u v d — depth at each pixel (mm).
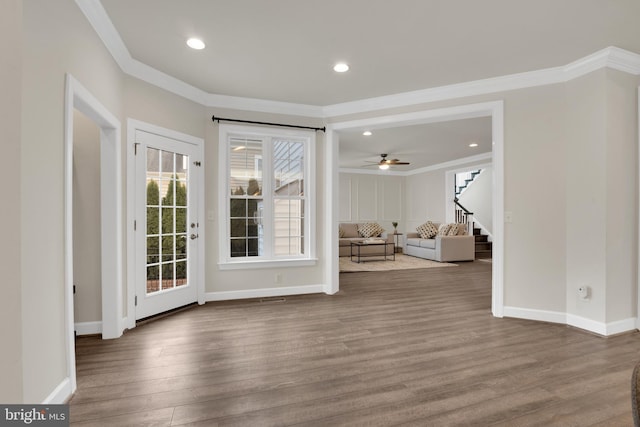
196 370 2258
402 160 8711
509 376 2178
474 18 2434
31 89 1627
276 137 4391
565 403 1859
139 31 2611
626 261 3014
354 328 3117
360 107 4270
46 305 1748
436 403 1859
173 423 1676
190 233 3822
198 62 3154
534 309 3350
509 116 3443
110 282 2854
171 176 3615
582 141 3084
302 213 4582
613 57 2885
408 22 2492
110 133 2852
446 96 3766
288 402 1868
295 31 2619
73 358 1985
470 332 3014
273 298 4242
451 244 7645
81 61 2166
